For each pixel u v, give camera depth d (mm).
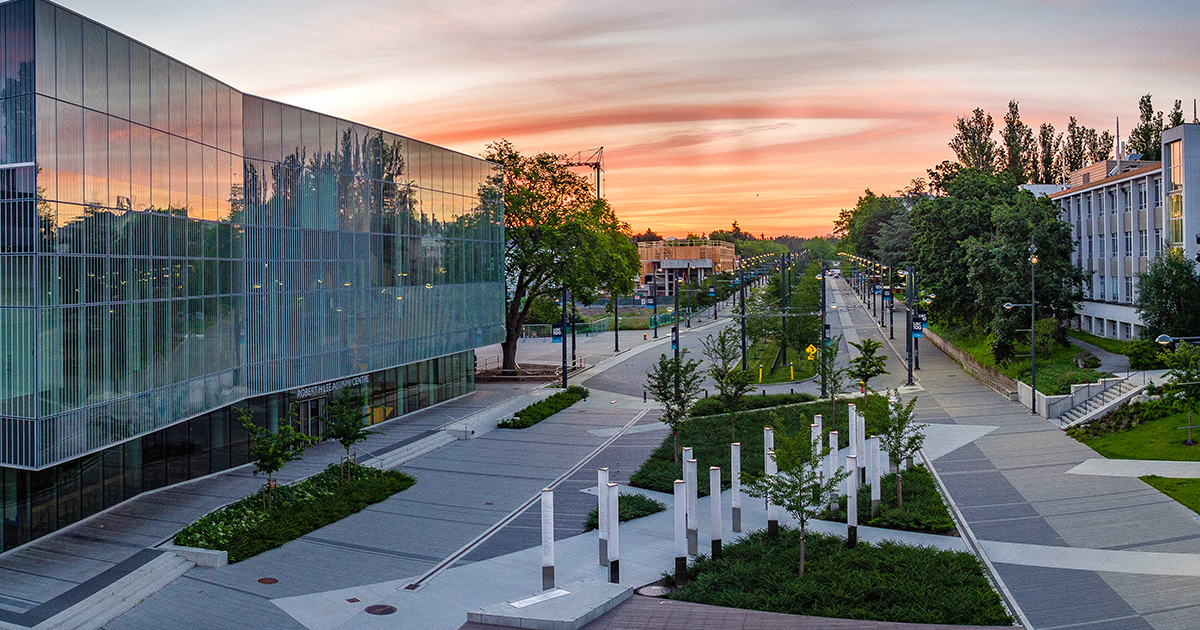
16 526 29391
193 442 38344
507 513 34844
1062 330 65438
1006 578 26406
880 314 123250
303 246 43500
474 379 67812
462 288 58500
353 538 31703
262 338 40969
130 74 32000
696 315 136375
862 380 52375
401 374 54344
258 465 33750
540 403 58688
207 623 24203
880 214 156625
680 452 44031
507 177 70000
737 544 30156
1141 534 29703
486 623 23734
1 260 28156
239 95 39406
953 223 74938
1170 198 61156
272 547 30438
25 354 27797
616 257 74500
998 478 38031
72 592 25594
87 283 29703
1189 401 40750
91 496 32781
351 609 25141
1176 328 51531
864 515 33531
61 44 28609
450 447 47562
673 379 48969
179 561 28516
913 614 23453
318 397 46594
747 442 46219
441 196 55656
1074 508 33062
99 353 30234
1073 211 81438
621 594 25562
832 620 23438
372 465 41719
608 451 46125
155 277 33250
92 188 29984
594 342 102312
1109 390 49656
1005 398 58188
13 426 28000
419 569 28469
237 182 39219
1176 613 23188
